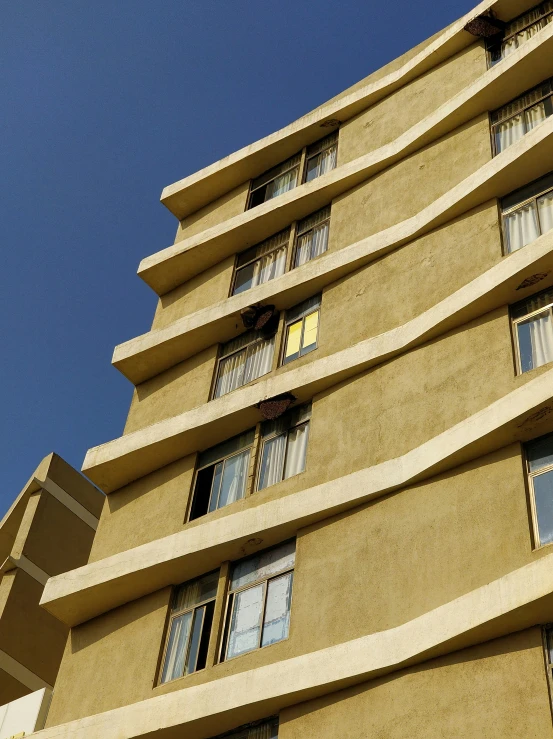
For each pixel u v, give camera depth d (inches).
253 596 673.0
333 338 775.7
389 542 615.8
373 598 597.6
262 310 853.8
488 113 810.8
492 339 654.5
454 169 801.6
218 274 951.6
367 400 705.6
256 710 598.9
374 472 651.5
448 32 890.7
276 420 765.3
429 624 550.0
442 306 693.3
